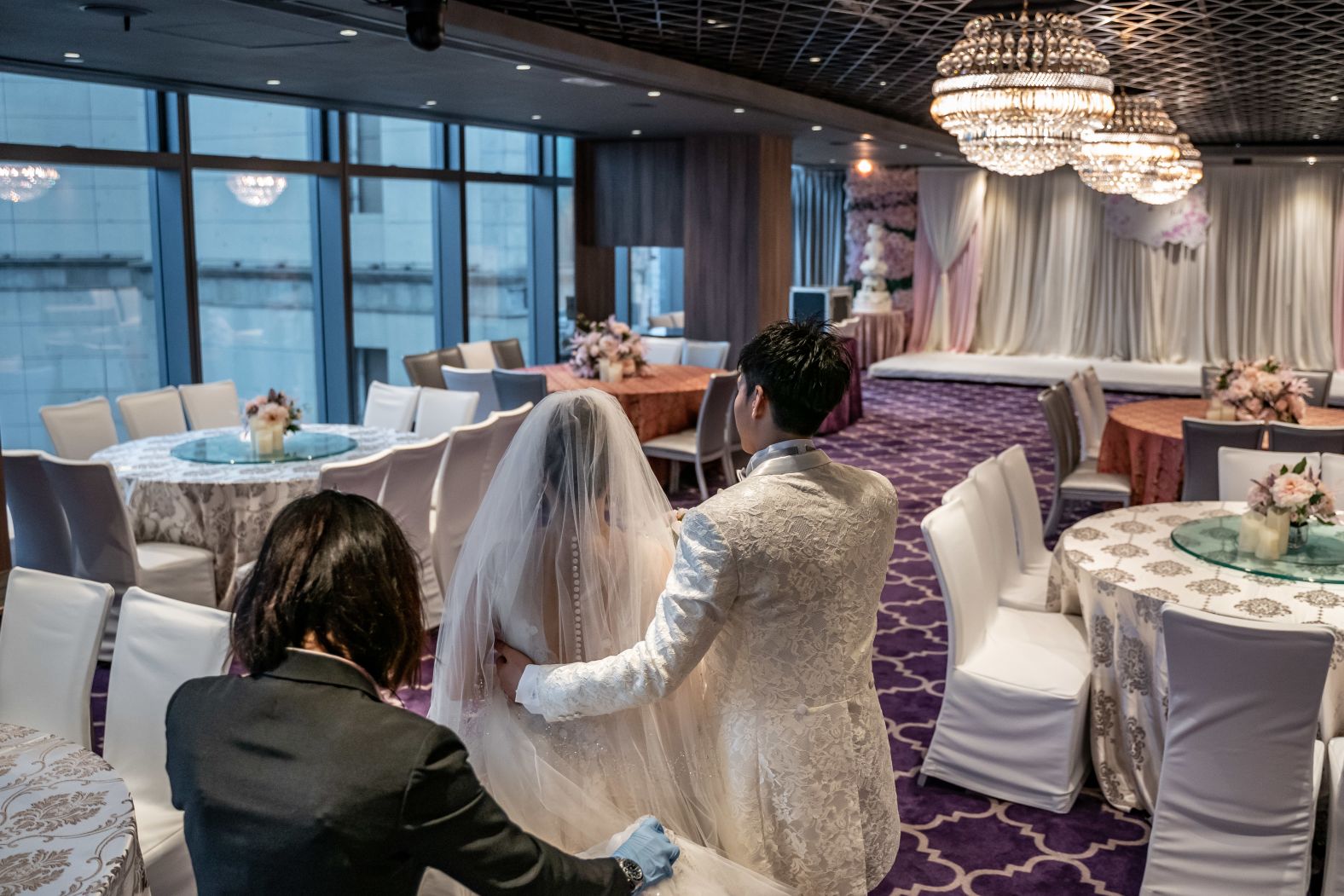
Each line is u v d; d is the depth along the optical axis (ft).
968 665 11.89
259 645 4.58
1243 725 9.17
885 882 10.27
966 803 11.77
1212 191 46.32
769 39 22.59
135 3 15.44
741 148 34.12
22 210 23.07
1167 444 20.66
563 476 6.88
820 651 6.61
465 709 7.11
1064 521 23.50
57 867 6.04
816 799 6.59
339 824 4.20
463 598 7.06
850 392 35.14
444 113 28.99
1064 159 18.76
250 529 16.25
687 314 35.50
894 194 50.55
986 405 40.01
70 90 23.17
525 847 4.66
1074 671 11.73
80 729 9.33
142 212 25.27
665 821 7.00
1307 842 9.15
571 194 37.93
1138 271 48.06
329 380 30.73
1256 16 19.80
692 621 6.34
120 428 25.46
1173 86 28.63
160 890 8.37
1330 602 10.89
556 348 38.37
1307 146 42.45
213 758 4.43
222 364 27.84
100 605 9.41
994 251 50.44
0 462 11.46
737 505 6.42
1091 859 10.66
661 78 23.18
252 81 23.04
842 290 46.42
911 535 22.38
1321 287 45.44
